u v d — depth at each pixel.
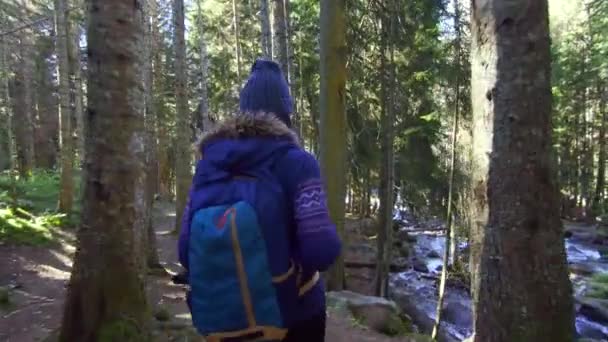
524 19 3.26
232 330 1.54
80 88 24.00
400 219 28.06
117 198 4.45
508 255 3.32
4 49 22.41
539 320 3.28
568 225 32.31
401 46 12.30
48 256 11.19
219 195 1.62
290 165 1.63
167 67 28.41
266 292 1.53
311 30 19.94
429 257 20.44
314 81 20.91
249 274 1.52
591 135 36.97
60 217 14.28
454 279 15.77
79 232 4.51
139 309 4.55
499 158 3.34
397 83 12.68
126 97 4.47
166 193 35.91
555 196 3.34
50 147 40.41
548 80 3.32
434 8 11.48
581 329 12.45
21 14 22.48
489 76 3.37
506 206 3.32
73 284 4.48
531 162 3.28
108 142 4.42
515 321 3.30
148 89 12.83
